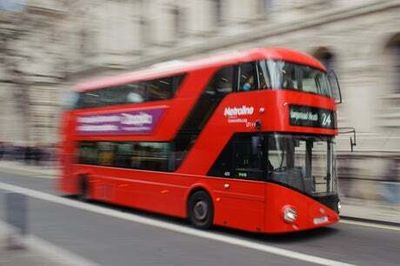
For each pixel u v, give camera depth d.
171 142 13.88
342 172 17.16
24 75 41.16
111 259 9.60
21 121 49.66
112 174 16.27
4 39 35.59
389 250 10.51
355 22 24.11
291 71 11.68
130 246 10.79
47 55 41.47
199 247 10.75
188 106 13.39
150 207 14.51
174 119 13.81
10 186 23.34
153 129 14.54
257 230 11.33
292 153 11.41
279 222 11.10
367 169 17.42
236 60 12.13
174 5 37.81
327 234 12.27
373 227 13.23
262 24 29.61
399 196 15.55
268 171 11.20
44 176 29.58
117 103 16.23
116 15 44.44
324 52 26.14
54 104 48.22
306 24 26.55
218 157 12.40
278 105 11.28
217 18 33.88
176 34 37.88
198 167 12.95
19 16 35.41
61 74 42.06
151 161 14.59
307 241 11.46
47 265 8.41
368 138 23.20
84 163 17.91
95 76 45.06
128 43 43.91
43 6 37.34
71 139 18.75
